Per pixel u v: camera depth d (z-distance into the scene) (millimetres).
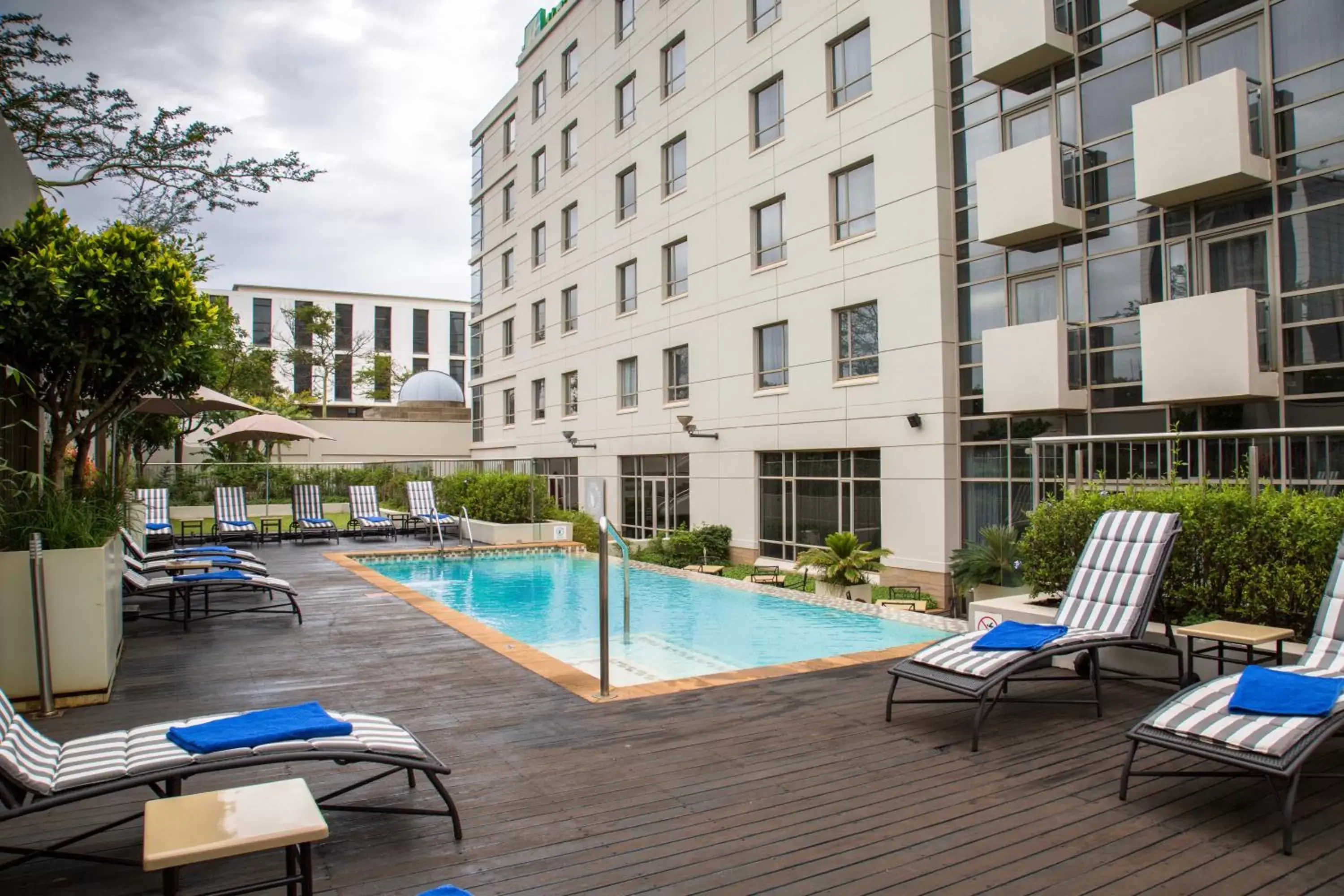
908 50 14484
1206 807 3877
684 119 20438
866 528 15367
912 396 14336
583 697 5902
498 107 32594
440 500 22031
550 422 27812
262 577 9852
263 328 57219
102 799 4090
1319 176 9672
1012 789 4133
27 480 6430
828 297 16109
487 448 33844
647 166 22016
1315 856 3371
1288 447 6613
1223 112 9859
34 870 3336
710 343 19453
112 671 6309
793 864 3338
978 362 13680
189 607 8422
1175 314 10320
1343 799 3936
